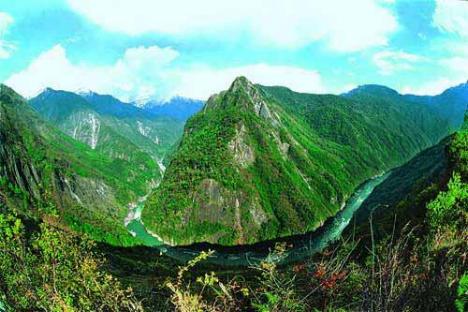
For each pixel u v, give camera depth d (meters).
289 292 5.32
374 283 5.16
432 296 5.18
